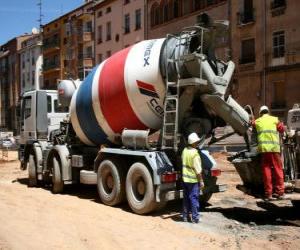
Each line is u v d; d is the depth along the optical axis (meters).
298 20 32.34
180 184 10.54
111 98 11.62
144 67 10.96
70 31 65.50
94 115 12.25
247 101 36.00
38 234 8.48
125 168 11.19
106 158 11.62
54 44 71.12
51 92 16.36
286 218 10.15
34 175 15.27
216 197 12.95
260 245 8.05
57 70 70.69
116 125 11.89
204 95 10.37
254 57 35.56
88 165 13.05
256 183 9.95
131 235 8.62
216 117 11.13
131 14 51.09
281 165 9.50
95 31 59.38
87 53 61.59
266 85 34.62
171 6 44.06
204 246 7.99
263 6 34.69
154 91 10.86
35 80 79.06
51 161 14.16
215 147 22.92
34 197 12.93
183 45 10.55
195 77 10.27
